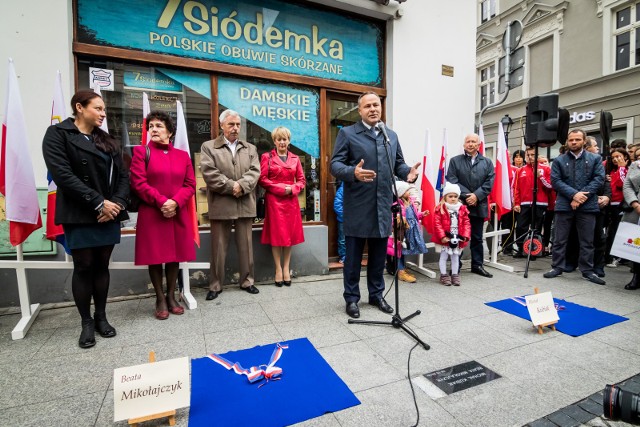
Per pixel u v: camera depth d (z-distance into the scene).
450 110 4.86
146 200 2.59
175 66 3.46
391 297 3.31
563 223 4.09
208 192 3.25
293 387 1.79
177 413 1.60
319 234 4.08
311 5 4.08
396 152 2.95
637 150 4.89
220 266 3.29
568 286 3.71
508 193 4.46
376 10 4.25
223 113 3.23
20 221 2.46
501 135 4.46
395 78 4.47
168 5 3.41
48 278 3.01
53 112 2.61
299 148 4.18
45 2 2.91
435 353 2.18
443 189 3.95
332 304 3.08
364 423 1.53
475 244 4.21
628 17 9.88
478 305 3.08
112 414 1.59
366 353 2.17
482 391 1.78
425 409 1.63
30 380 1.86
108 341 2.33
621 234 3.59
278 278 3.67
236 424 1.51
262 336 2.41
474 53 5.00
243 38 3.76
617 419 1.32
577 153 3.99
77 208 2.22
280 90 4.03
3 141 2.45
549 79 11.90
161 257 2.65
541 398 1.73
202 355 2.13
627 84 9.82
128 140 3.37
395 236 2.49
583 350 2.24
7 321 2.67
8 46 2.83
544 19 11.82
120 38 3.25
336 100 4.41
